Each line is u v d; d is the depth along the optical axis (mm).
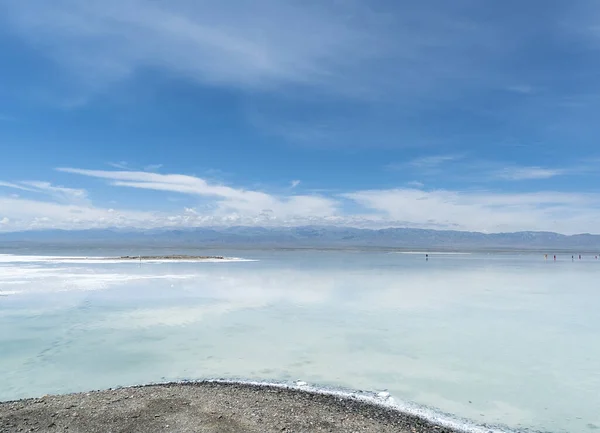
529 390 10328
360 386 10492
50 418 7859
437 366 12172
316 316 19344
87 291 26984
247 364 12211
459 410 9102
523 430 8203
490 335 15906
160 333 15844
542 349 13992
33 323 17391
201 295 25578
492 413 8969
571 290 29828
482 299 25031
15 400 9312
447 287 31359
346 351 13648
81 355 12969
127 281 33188
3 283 30906
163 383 10523
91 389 10141
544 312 20812
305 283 33375
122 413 8133
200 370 11648
